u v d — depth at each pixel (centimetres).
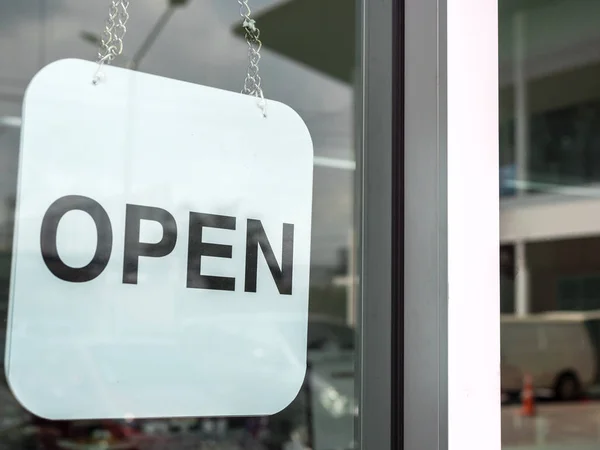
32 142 90
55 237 91
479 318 113
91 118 94
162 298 97
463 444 110
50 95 92
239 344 103
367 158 115
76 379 91
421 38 113
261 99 111
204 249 101
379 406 109
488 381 113
